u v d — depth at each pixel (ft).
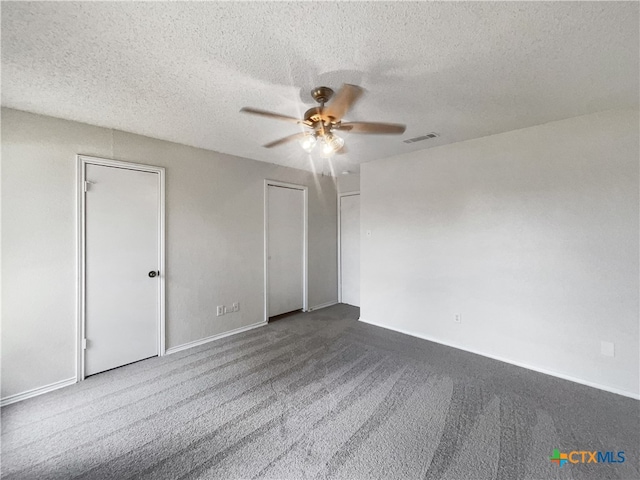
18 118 7.32
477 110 7.53
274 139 9.79
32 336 7.52
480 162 9.69
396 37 4.75
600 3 4.04
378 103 7.11
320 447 5.69
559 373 8.30
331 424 6.35
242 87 6.33
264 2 3.99
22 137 7.37
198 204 10.81
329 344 10.75
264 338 11.38
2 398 7.11
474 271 9.90
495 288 9.45
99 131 8.54
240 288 12.16
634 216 7.24
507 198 9.15
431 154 10.91
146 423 6.40
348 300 16.49
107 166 8.69
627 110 7.30
